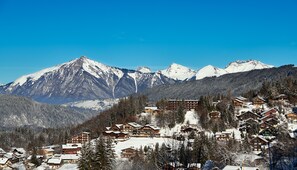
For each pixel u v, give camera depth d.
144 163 177.00
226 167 130.75
